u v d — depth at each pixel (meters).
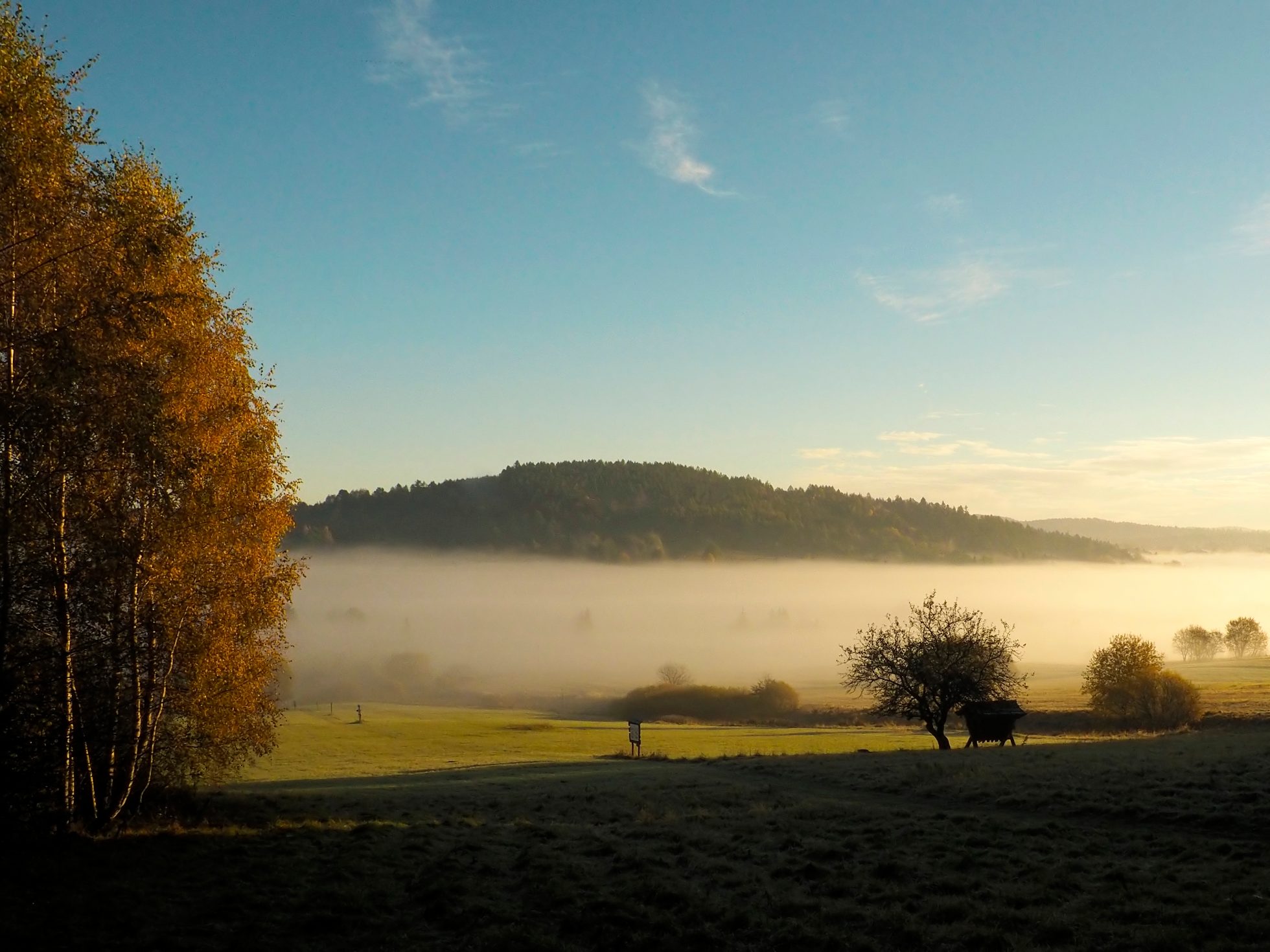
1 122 16.97
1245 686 114.88
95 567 20.80
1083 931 14.63
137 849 19.62
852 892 17.62
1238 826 22.11
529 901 17.64
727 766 49.25
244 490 23.83
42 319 18.69
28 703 19.11
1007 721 56.28
